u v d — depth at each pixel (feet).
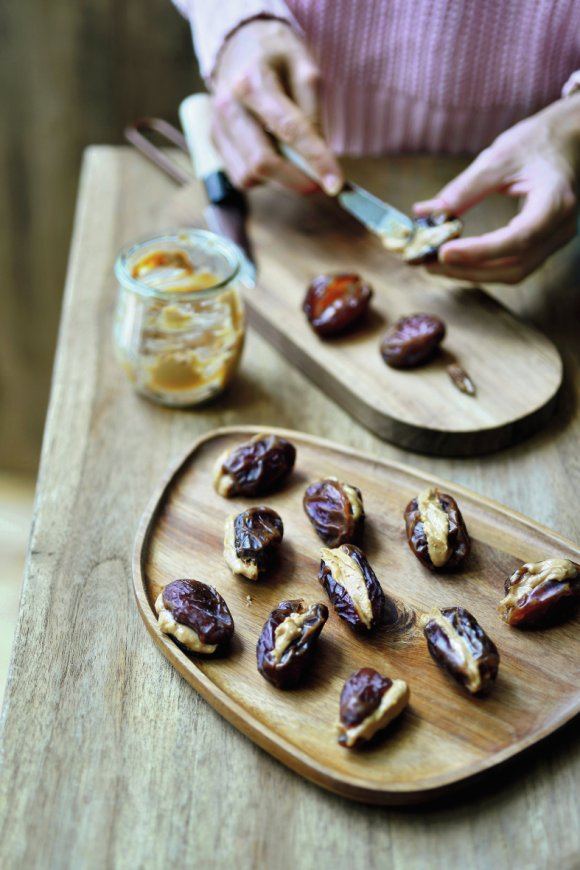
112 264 2.87
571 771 1.82
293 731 1.84
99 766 1.82
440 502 2.10
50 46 3.81
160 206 3.08
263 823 1.76
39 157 4.16
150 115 4.08
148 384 2.42
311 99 2.82
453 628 1.89
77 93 3.97
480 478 2.30
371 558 2.09
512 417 2.33
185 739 1.86
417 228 2.62
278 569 2.08
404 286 2.68
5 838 1.74
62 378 2.52
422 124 3.20
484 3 2.88
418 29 2.97
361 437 2.41
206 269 2.47
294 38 2.85
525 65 2.98
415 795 1.75
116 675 1.94
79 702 1.90
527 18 2.89
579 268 2.81
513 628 1.97
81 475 2.29
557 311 2.69
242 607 2.02
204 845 1.74
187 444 2.38
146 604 1.99
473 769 1.76
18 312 4.66
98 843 1.74
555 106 2.67
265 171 2.80
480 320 2.58
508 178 2.60
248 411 2.46
